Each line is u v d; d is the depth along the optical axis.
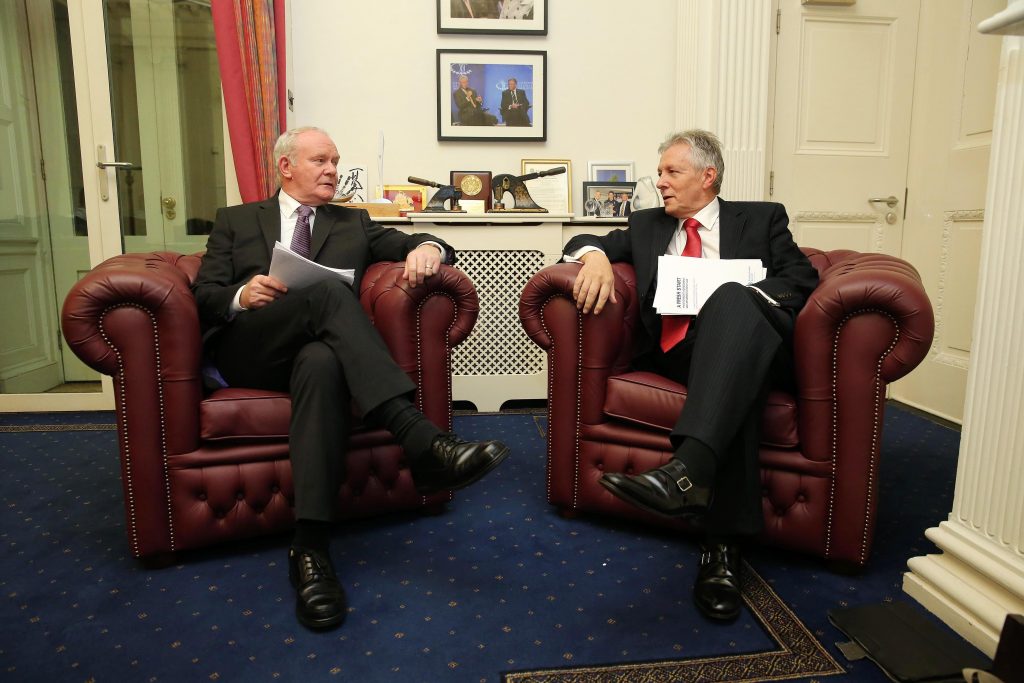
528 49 2.93
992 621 1.14
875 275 1.34
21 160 2.76
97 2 2.67
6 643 1.19
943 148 2.77
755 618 1.27
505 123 2.94
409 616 1.27
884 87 2.93
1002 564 1.17
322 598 1.24
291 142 1.82
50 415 2.76
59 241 2.82
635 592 1.36
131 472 1.43
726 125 2.80
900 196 2.99
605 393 1.63
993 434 1.20
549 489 1.73
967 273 2.64
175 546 1.47
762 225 1.74
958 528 1.27
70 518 1.74
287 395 1.53
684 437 1.26
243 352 1.54
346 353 1.38
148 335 1.41
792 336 1.46
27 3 2.70
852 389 1.36
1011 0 1.05
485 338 2.75
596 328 1.62
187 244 2.88
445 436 1.37
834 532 1.41
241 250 1.79
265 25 2.58
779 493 1.45
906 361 1.32
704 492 1.23
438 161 2.96
